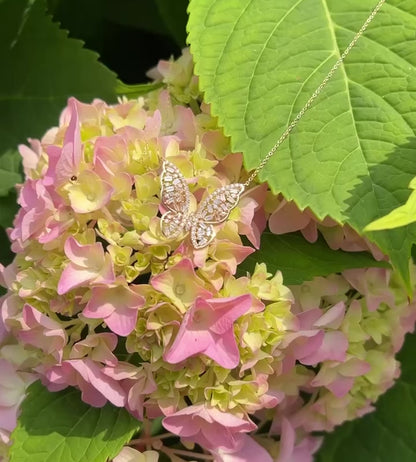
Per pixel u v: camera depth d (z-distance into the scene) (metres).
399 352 0.32
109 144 0.26
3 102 0.33
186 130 0.27
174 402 0.25
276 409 0.29
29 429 0.26
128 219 0.26
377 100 0.26
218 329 0.25
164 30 0.36
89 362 0.25
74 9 0.36
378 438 0.32
